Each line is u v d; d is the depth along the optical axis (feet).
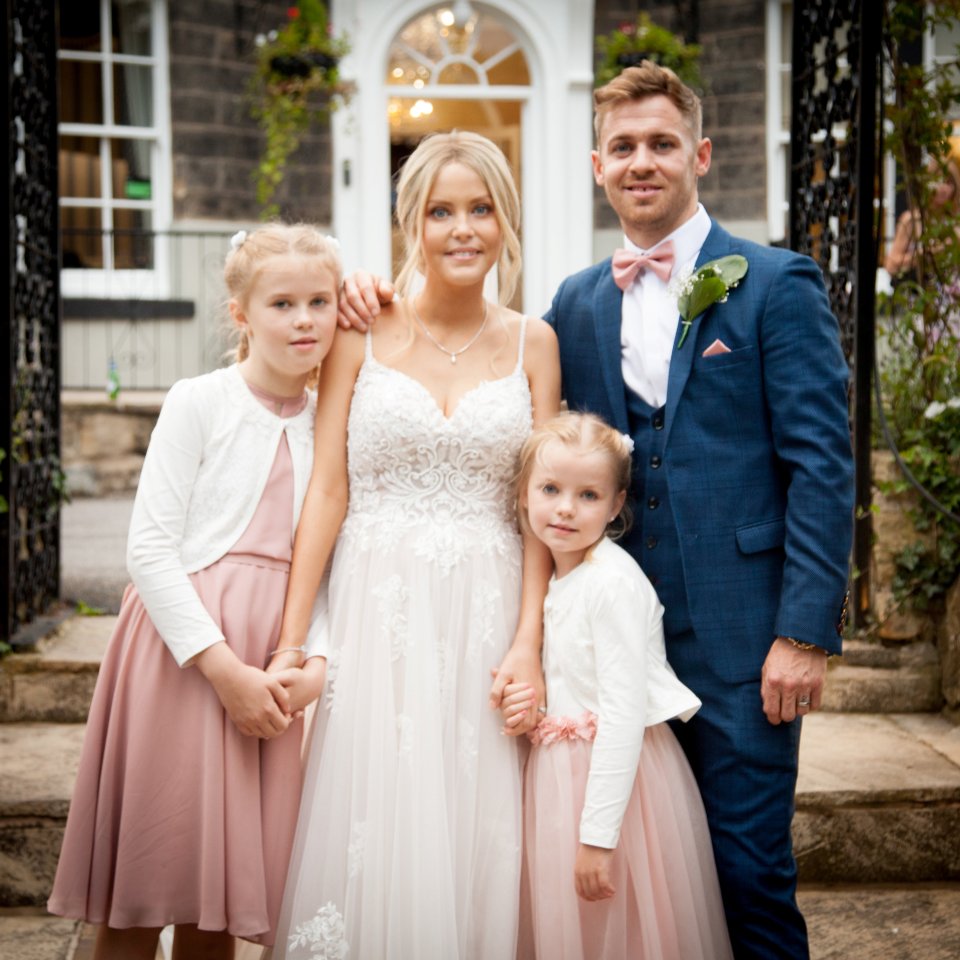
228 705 6.52
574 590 6.93
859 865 9.30
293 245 6.81
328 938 6.44
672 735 7.16
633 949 6.74
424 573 6.90
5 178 10.66
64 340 24.67
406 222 7.33
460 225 7.04
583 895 6.47
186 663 6.53
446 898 6.42
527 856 6.89
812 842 9.25
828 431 6.84
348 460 7.19
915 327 12.57
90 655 10.93
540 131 25.08
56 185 12.67
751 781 7.01
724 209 25.16
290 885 6.68
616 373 7.39
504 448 7.10
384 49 24.34
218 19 24.57
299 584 6.91
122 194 25.14
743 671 7.03
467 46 24.95
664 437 7.20
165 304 24.76
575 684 6.89
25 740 10.25
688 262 7.36
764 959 6.93
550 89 24.72
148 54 24.81
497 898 6.64
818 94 12.28
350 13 24.17
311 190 24.82
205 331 24.99
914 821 9.29
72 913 6.72
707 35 24.98
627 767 6.52
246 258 6.86
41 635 11.22
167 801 6.61
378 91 24.44
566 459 6.81
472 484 7.09
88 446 21.12
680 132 7.17
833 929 8.55
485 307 7.48
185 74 24.58
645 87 7.18
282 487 7.02
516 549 7.29
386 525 6.99
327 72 23.57
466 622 6.98
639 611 6.78
